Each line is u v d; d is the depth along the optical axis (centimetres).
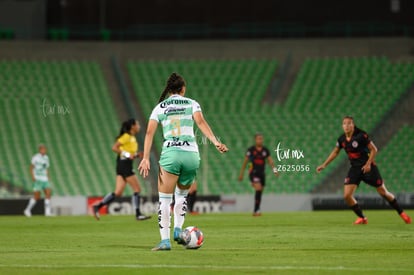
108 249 4062
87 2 14638
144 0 14725
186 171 3853
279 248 4034
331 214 8656
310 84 13625
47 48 14188
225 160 12294
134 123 7362
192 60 14162
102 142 12694
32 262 3416
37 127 12875
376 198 10425
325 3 14538
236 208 10588
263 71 13950
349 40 14125
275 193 11762
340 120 12962
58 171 12106
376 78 13625
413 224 6278
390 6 14462
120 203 10331
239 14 14700
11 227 6397
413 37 14475
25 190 11806
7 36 14238
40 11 14412
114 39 14925
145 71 14038
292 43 14200
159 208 3881
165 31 14725
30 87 13550
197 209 10525
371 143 6153
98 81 13825
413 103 13238
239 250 3912
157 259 3453
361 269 3077
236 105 13325
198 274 2933
